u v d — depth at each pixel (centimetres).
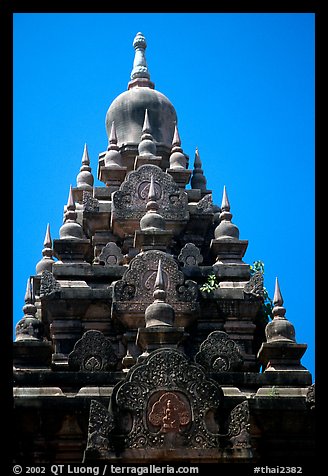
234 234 5238
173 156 5578
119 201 5231
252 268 5159
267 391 4491
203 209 5359
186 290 4884
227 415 4238
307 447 4394
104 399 4341
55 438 4334
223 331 4981
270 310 5047
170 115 5778
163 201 5253
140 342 4516
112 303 4884
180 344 4884
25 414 4322
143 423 4131
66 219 5281
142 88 5856
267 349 4641
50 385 4469
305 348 4650
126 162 5634
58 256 5150
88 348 4619
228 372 4559
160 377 4181
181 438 4131
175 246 5303
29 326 4678
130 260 5162
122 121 5750
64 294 4962
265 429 4400
